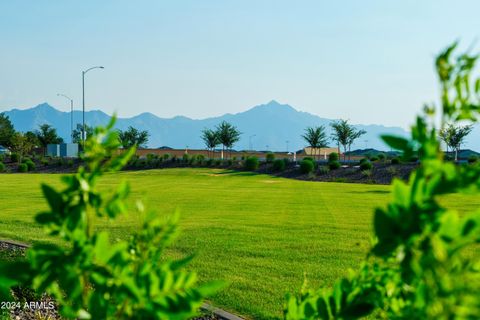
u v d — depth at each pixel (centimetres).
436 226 126
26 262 145
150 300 146
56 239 1126
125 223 1346
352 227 1364
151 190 2725
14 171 5597
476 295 116
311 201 2092
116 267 145
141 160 5959
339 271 874
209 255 999
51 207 150
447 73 138
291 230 1312
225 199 2188
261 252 1030
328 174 4475
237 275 842
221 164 5634
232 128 7150
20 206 1872
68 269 142
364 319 553
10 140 7069
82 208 150
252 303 689
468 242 125
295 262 942
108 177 4134
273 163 5159
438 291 119
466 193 130
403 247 131
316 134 6700
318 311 187
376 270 192
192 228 1341
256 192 2597
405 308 157
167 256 982
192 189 2823
